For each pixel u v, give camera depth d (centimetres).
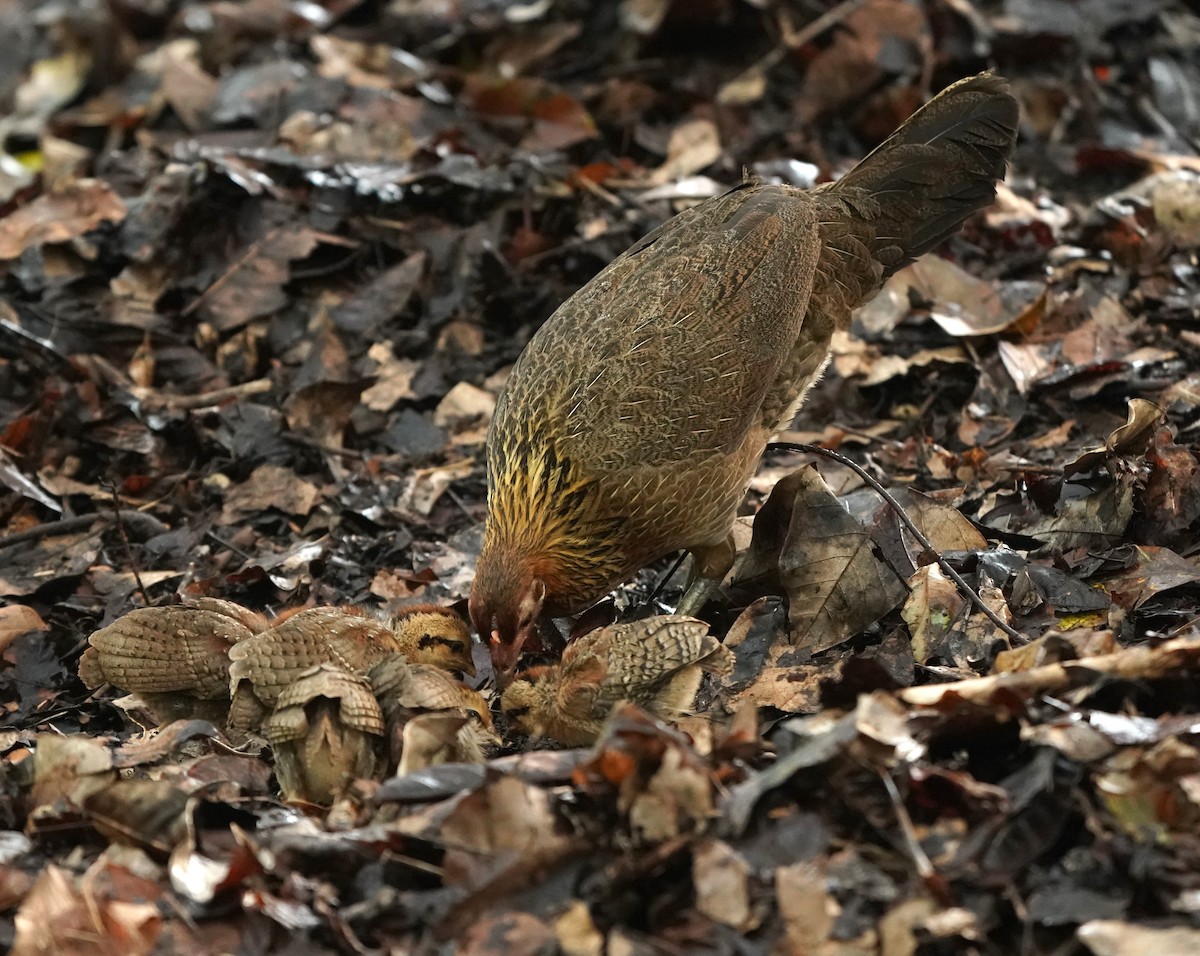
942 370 1291
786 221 1030
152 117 1716
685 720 844
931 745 746
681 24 1689
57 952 682
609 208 1446
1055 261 1384
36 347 1343
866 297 1105
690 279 998
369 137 1559
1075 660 783
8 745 948
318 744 812
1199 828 683
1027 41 1612
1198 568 940
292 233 1419
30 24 2155
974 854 681
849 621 938
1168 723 725
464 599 1019
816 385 1287
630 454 959
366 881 712
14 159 1861
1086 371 1211
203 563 1158
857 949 648
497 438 1000
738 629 963
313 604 1084
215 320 1377
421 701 822
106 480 1260
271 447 1262
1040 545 1016
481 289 1389
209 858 743
